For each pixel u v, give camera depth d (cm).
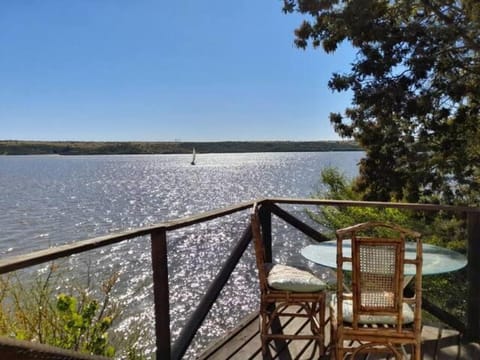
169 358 209
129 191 3600
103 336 229
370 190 707
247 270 1203
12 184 4406
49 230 1778
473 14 580
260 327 255
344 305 203
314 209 711
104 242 160
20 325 217
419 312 180
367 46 654
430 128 656
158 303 206
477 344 249
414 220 564
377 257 178
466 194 668
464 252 479
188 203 2741
